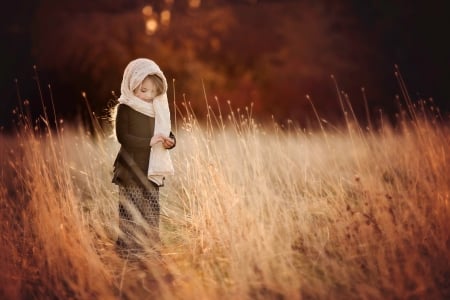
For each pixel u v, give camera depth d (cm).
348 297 596
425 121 1057
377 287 609
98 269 652
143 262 699
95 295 617
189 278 650
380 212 727
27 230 773
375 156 1073
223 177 806
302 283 625
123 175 703
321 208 846
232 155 930
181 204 877
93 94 2603
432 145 933
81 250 676
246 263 652
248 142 995
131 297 606
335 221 741
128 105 699
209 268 670
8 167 1066
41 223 734
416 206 746
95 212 860
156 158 699
